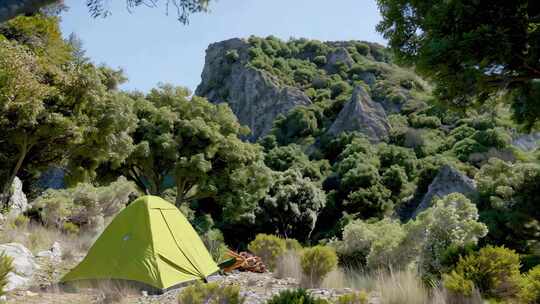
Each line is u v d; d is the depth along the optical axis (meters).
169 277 7.11
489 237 20.98
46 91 12.91
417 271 7.09
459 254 6.03
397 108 65.62
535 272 4.95
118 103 16.72
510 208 22.17
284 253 9.64
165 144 23.23
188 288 4.82
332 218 41.28
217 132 25.12
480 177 26.17
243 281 7.46
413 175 44.44
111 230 7.72
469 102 6.82
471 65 5.85
